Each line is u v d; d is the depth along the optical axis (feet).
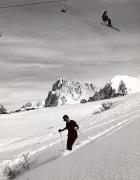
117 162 26.66
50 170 32.45
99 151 33.73
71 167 30.58
